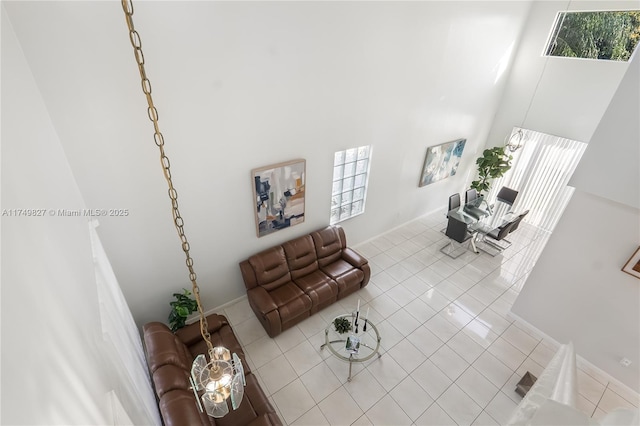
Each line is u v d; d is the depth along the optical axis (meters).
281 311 4.09
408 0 4.19
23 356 0.80
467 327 4.52
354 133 4.75
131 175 3.11
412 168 6.12
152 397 2.83
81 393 1.16
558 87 5.97
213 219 3.91
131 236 3.37
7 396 0.66
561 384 1.23
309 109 4.06
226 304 4.66
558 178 6.42
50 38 2.33
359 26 3.93
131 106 2.86
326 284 4.57
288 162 4.17
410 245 6.30
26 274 0.99
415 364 3.96
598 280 3.68
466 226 5.66
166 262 3.77
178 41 2.85
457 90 5.79
